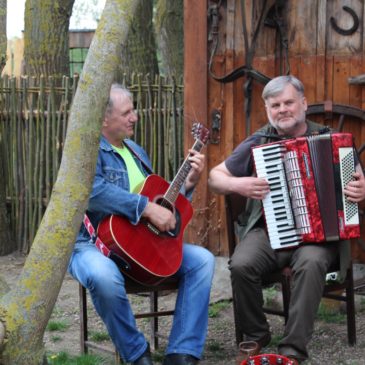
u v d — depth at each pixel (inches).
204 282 172.1
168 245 171.0
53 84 303.7
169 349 170.2
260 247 180.5
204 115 243.0
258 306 179.2
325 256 173.9
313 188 175.0
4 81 309.4
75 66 482.0
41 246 127.9
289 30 236.8
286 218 176.4
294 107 182.7
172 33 380.5
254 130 240.4
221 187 183.0
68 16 344.2
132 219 165.9
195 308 170.9
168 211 168.7
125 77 296.8
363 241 233.6
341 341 197.8
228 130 242.4
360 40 231.9
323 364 181.9
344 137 176.1
